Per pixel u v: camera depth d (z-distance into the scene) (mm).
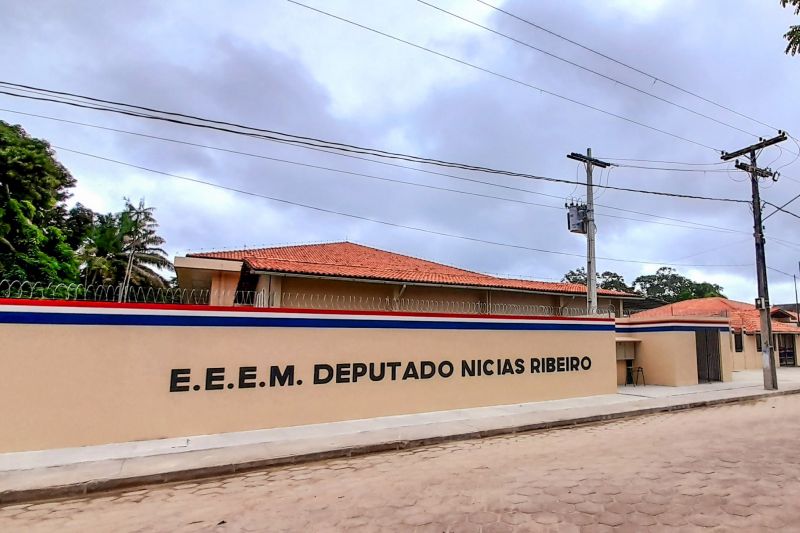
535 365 13039
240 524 4723
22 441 7484
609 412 11391
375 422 9898
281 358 9531
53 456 7238
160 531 4613
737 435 8719
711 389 16281
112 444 7961
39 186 26875
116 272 36344
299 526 4605
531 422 10039
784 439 8289
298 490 5902
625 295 22609
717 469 6270
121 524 4852
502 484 5762
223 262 13227
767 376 16750
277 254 17281
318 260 17203
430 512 4852
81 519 5051
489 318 12359
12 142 25859
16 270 23562
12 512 5348
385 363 10680
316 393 9812
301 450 7645
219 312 9086
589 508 4848
